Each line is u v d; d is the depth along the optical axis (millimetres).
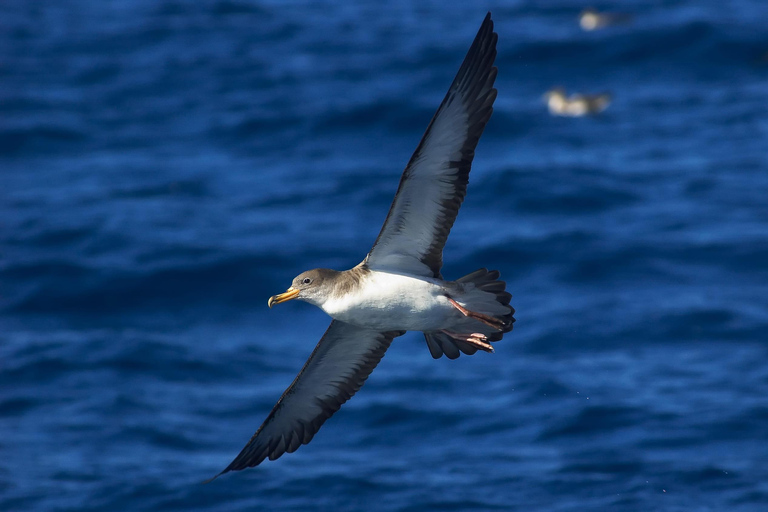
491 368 19531
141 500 15773
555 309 21422
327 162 30094
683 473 15750
